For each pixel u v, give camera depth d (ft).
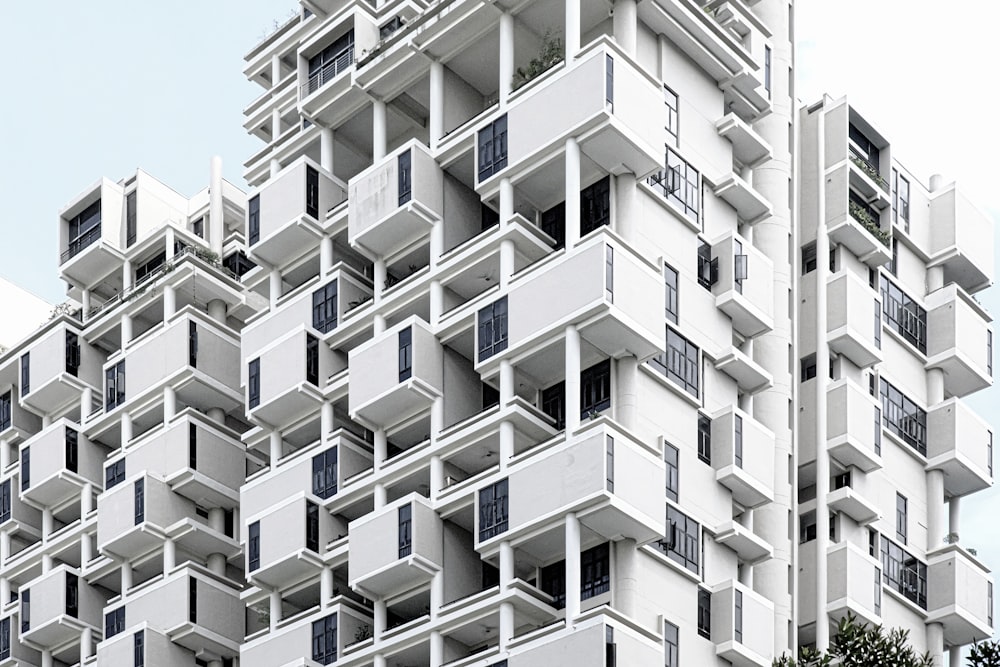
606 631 212.23
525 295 231.09
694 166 252.01
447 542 236.22
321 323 262.47
